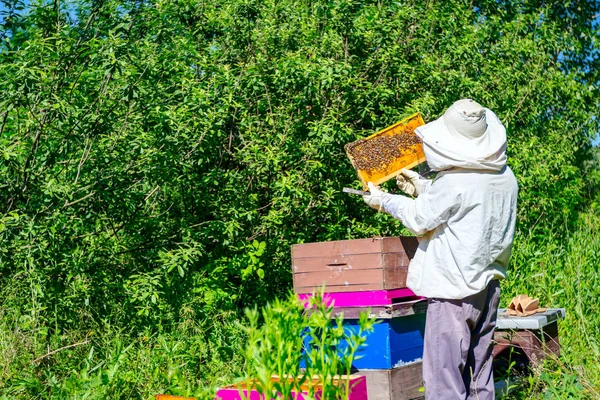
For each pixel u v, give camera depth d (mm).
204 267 5977
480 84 8312
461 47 7887
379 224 6773
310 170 6234
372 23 6898
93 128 5195
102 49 5004
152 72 5504
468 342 3445
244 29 6660
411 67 7000
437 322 3479
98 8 5457
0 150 4770
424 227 3490
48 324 5105
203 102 5531
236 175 6098
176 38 6219
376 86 6906
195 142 5645
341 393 2244
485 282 3418
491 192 3436
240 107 6234
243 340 5176
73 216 5254
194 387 4332
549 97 10289
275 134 6465
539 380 4289
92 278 5383
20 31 5469
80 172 5336
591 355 4812
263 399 2826
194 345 4938
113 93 5371
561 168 9938
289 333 2139
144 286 5227
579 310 5262
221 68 6246
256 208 6355
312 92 6293
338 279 3975
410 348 3910
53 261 5062
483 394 3527
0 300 5098
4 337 4547
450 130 3465
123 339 4961
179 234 5902
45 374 4125
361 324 2217
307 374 2221
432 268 3504
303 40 6887
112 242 5723
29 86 4660
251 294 6383
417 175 4078
